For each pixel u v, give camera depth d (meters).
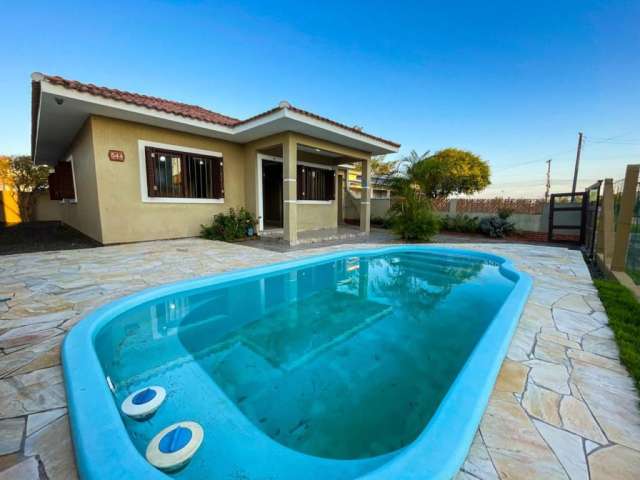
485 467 1.23
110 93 5.95
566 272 4.99
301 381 2.28
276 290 4.86
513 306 3.09
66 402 1.65
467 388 1.67
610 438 1.40
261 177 9.14
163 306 3.76
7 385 1.79
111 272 4.56
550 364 2.08
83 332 2.46
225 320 3.58
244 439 1.65
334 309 3.99
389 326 3.43
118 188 6.93
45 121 6.98
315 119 7.16
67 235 8.57
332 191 11.52
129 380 2.25
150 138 7.32
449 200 12.23
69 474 1.20
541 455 1.30
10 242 7.27
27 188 15.22
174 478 1.40
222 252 6.43
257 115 7.08
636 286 4.04
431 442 1.30
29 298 3.36
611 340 2.46
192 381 2.26
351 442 1.66
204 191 8.50
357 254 7.04
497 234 10.19
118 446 1.29
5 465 1.22
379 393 2.15
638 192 4.79
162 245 7.08
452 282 5.29
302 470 1.46
